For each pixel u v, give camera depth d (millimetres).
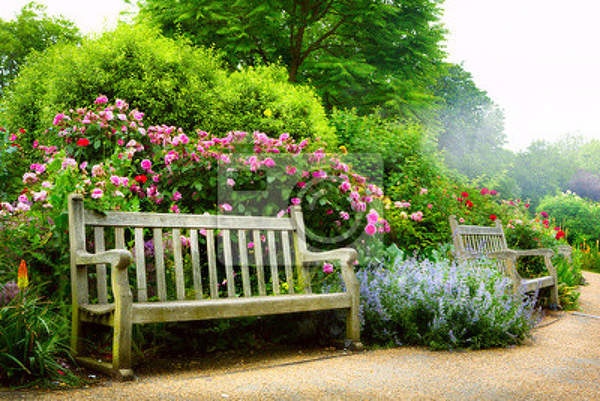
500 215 8477
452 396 2582
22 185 4926
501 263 5469
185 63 6941
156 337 3402
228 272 3639
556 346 4062
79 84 6301
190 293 3691
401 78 14219
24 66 7875
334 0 13227
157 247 3289
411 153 8320
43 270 3475
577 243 15445
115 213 3148
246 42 12602
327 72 13352
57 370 2523
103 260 2717
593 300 7121
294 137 6766
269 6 11898
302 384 2656
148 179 4898
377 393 2564
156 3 12320
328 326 3896
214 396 2361
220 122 6664
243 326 3791
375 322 4004
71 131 5297
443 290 4133
